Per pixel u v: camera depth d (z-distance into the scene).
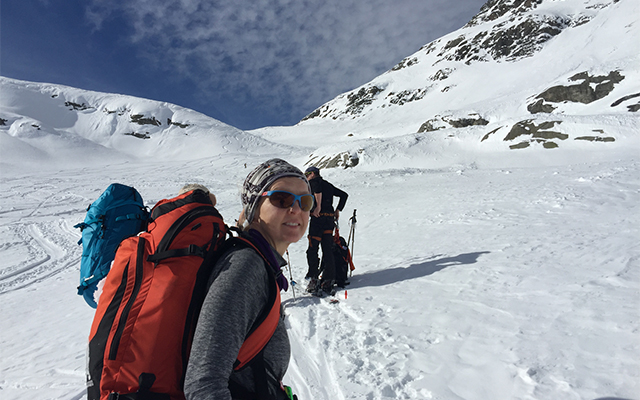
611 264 3.65
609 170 10.12
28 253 11.00
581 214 6.23
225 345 0.70
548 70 79.06
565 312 2.83
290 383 2.64
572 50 82.31
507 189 10.20
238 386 0.82
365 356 2.78
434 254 5.38
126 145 80.50
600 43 77.00
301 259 6.68
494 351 2.48
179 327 0.74
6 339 4.30
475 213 7.92
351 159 32.16
